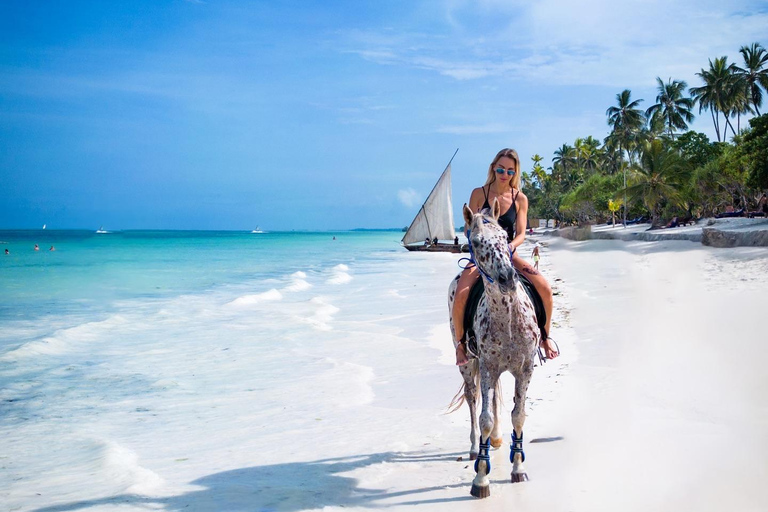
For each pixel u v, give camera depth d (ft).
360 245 317.83
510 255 15.15
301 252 225.56
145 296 75.51
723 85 222.69
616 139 299.99
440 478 16.85
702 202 215.72
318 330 48.52
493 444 18.53
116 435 23.16
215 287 87.86
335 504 15.25
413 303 67.77
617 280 72.23
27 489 17.02
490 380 15.62
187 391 30.17
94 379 32.76
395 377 32.55
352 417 24.98
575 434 18.81
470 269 17.53
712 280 59.67
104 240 338.13
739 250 95.91
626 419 19.17
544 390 24.88
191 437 22.80
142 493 16.37
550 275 87.66
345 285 93.25
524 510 14.07
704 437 16.62
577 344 34.01
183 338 45.27
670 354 27.73
